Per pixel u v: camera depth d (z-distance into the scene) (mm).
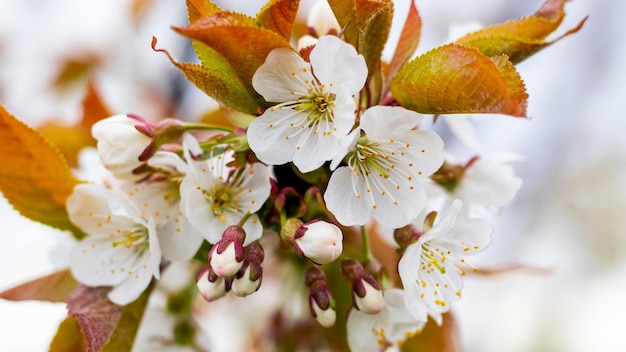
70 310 309
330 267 335
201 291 295
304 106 295
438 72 287
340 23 300
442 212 312
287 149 293
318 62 289
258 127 294
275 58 288
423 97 294
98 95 366
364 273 308
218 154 303
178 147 310
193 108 464
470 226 311
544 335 656
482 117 334
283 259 366
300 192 308
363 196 299
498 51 309
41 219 325
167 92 473
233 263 289
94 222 321
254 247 296
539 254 644
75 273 317
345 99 287
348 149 293
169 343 348
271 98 294
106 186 318
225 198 303
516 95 284
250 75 290
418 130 298
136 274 316
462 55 283
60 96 531
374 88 307
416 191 300
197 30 277
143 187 313
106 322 310
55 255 338
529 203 617
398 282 331
